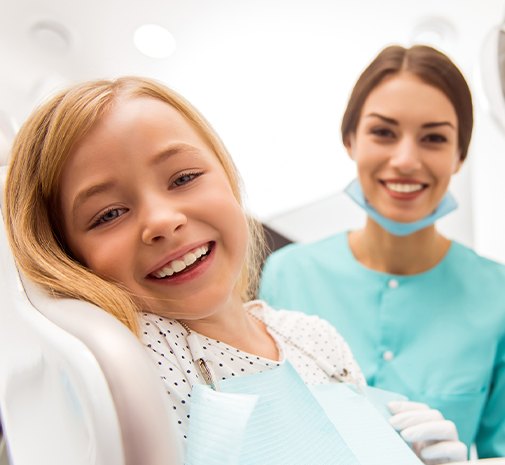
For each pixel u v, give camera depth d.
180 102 0.49
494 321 0.92
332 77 1.10
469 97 0.91
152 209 0.40
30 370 0.31
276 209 1.23
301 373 0.55
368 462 0.43
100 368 0.25
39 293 0.34
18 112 0.99
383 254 0.99
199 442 0.31
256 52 1.04
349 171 1.21
